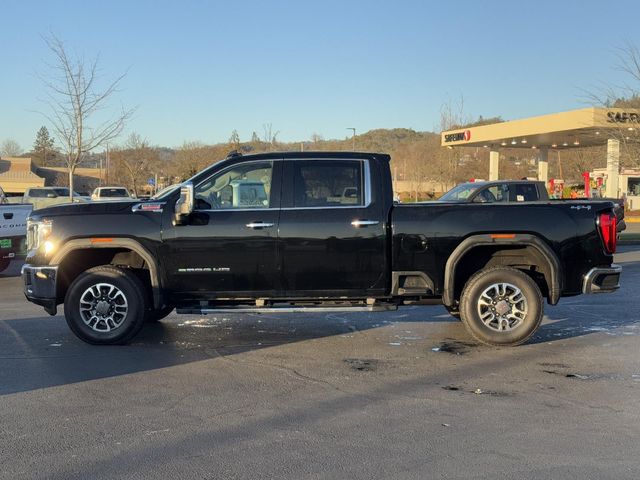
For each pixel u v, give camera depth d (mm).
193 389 5656
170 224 6934
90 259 7504
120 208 7090
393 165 51875
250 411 5094
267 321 8617
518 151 62250
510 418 4938
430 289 6992
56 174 65625
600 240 7020
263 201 6992
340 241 6887
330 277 6953
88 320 7141
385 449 4332
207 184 7055
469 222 6926
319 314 9148
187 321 8633
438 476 3918
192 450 4320
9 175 60938
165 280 6969
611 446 4391
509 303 7070
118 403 5281
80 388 5676
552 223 6961
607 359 6660
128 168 48656
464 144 38406
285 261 6906
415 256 6938
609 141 29250
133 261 7516
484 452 4281
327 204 6973
